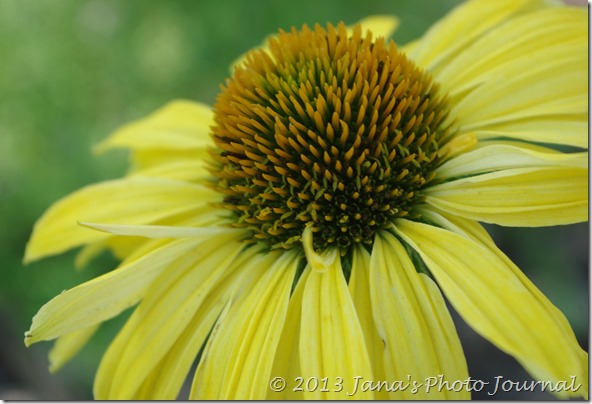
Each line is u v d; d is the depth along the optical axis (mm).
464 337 338
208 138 245
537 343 185
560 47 219
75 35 404
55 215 234
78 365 336
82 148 373
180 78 389
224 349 203
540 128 214
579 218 199
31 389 365
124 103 396
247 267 211
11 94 385
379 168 210
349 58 218
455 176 210
